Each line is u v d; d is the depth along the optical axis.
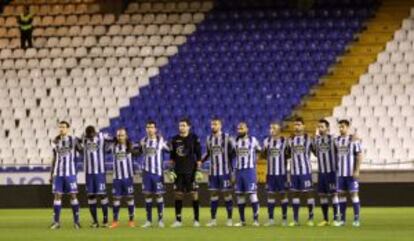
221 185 56.34
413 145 86.31
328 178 56.16
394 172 80.31
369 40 97.88
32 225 58.69
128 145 56.97
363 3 102.75
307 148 57.59
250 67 96.81
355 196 55.75
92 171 56.56
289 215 68.88
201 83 95.75
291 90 93.50
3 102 95.75
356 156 55.62
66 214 73.38
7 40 103.19
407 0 101.94
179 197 55.75
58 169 55.59
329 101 91.88
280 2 104.50
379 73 93.75
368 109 90.25
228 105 92.69
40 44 102.00
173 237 46.50
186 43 100.75
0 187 83.31
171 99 94.38
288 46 98.69
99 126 92.50
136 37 102.12
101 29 103.44
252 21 102.25
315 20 101.31
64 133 55.84
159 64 98.69
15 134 92.31
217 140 56.31
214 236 46.88
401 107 89.88
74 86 96.69
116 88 96.06
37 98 95.88
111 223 60.06
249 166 56.47
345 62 95.88
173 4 105.94
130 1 106.69
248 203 80.44
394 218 63.12
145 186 56.16
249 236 46.59
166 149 56.44
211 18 103.44
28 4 107.31
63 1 107.06
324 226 55.28
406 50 95.81
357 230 51.12
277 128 58.22
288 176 59.44
